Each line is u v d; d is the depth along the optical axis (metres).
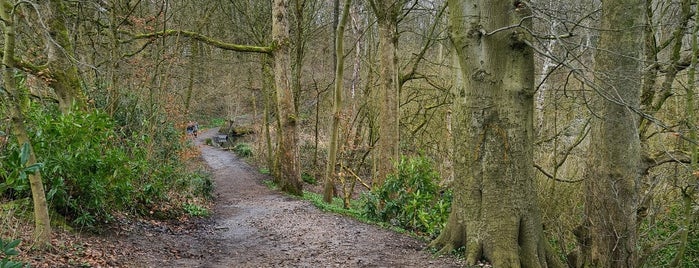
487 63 5.86
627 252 6.37
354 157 17.33
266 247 7.57
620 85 6.02
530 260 5.97
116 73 10.20
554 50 10.92
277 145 17.81
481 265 5.96
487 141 5.99
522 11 5.68
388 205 9.66
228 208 12.33
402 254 6.77
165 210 9.38
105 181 6.56
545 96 13.62
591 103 6.62
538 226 6.16
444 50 17.69
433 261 6.28
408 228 9.29
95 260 5.36
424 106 17.02
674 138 9.66
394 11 11.99
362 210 10.66
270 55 15.54
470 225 6.23
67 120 5.96
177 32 12.75
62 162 5.93
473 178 6.16
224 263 6.42
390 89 12.23
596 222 6.50
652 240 8.41
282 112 15.70
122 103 10.07
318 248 7.30
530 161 6.08
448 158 15.08
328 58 23.70
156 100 11.55
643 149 8.23
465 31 5.88
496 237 5.96
